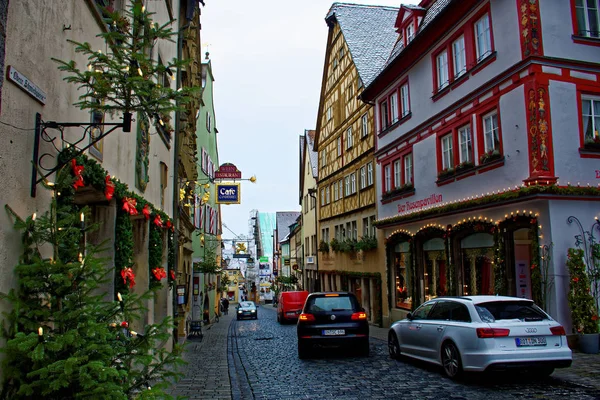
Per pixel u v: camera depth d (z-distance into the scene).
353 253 26.58
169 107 4.60
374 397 7.55
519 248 13.08
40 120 4.36
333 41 30.72
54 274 3.70
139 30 4.46
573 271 10.97
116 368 3.93
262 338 18.41
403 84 19.81
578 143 11.88
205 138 31.27
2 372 3.46
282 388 8.55
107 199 6.34
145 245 9.51
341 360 11.68
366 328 12.23
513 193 11.86
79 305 3.82
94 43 5.98
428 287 18.08
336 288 30.30
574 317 10.87
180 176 17.48
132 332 4.36
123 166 7.65
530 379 8.37
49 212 4.21
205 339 18.23
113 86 4.43
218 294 41.56
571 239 11.33
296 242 52.72
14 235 3.80
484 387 7.90
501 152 12.97
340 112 29.50
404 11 20.97
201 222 27.92
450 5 14.95
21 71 4.03
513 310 8.35
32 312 3.66
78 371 3.48
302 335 12.26
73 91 5.25
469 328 8.19
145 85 4.43
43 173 4.40
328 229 32.59
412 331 10.27
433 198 17.02
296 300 27.25
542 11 12.07
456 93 15.47
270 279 76.50
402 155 19.78
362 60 26.38
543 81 11.78
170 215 13.37
